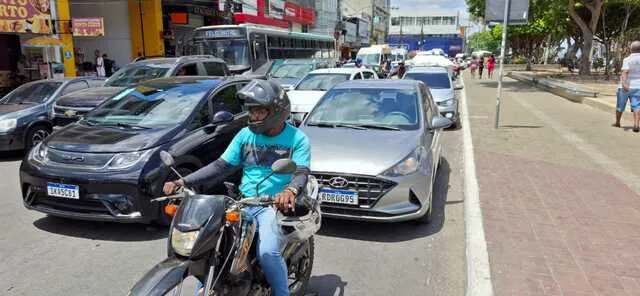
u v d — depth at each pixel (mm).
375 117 6430
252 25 19812
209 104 6348
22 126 9414
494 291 3637
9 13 16203
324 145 5578
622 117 12828
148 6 24547
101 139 5477
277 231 3031
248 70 18391
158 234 5316
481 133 10508
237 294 2852
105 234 5320
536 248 4398
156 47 24906
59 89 10672
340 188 5102
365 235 5305
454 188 7109
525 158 8000
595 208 5488
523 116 13344
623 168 7324
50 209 5293
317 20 59094
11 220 5754
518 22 10734
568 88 18641
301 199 3281
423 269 4500
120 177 5020
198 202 2533
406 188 5102
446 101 12508
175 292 2383
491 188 6262
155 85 6773
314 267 4535
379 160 5195
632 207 5520
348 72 13414
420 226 5555
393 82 7289
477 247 4402
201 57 12086
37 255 4781
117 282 4238
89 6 24734
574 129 11023
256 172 3266
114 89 10547
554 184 6449
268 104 2973
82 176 5055
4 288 4129
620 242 4531
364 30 78250
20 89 10875
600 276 3871
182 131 5766
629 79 10531
